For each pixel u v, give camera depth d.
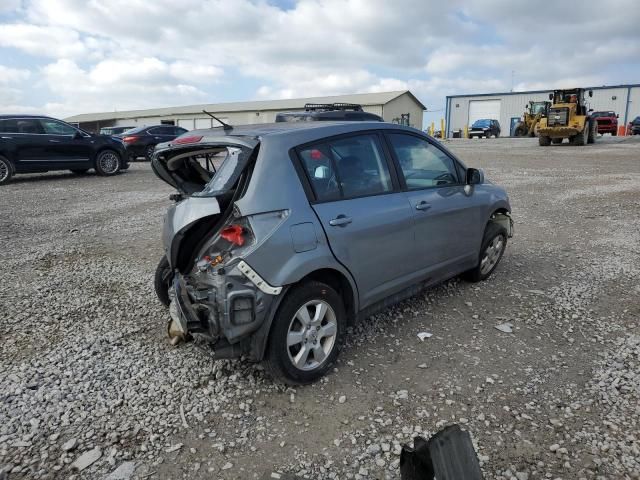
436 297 4.96
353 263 3.59
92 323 4.45
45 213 9.52
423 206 4.20
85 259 6.45
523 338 4.08
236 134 3.48
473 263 5.07
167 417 3.11
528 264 6.01
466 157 20.17
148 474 2.64
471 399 3.25
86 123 65.06
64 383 3.47
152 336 4.19
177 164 4.06
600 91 53.22
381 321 4.43
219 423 3.05
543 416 3.06
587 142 27.23
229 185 3.22
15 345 4.04
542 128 25.66
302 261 3.23
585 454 2.72
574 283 5.32
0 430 2.98
